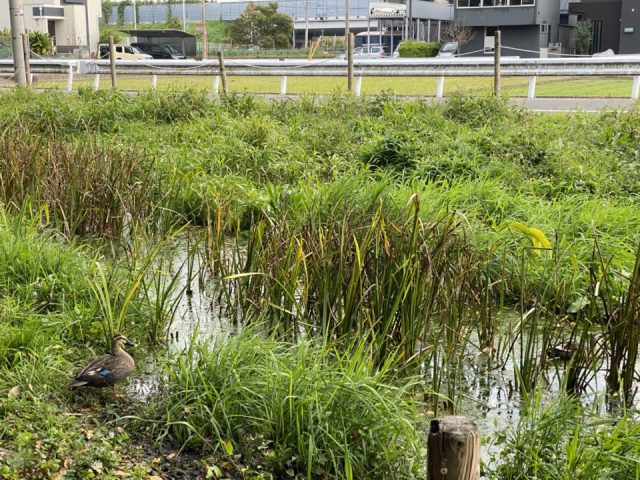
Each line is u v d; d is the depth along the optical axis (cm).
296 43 8500
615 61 1997
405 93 2366
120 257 975
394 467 541
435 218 920
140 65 2508
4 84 2842
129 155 1184
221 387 591
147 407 597
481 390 694
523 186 1147
